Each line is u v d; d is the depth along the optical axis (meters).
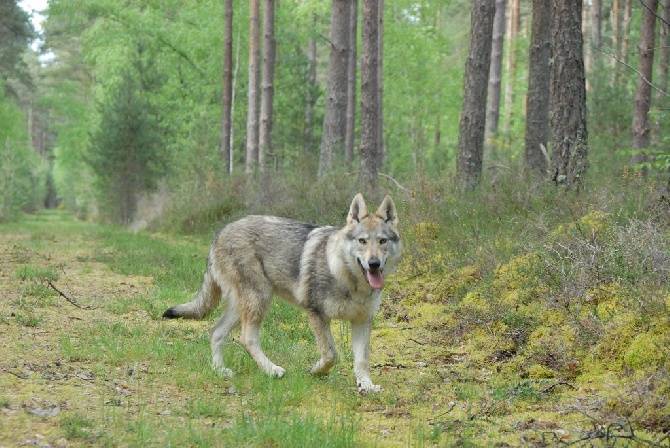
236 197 24.56
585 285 8.31
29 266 14.58
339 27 22.88
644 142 18.31
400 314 10.30
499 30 28.31
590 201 11.29
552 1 12.80
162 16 41.59
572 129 12.71
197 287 12.97
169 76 41.84
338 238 7.12
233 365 7.72
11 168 42.56
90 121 54.72
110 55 41.06
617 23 33.62
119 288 12.81
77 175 63.78
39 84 76.88
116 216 39.28
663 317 7.14
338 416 6.09
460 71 48.03
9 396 5.91
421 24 45.81
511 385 6.99
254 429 5.33
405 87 45.12
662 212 9.67
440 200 13.85
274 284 7.61
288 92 37.22
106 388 6.47
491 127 28.75
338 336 9.45
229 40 32.56
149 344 8.16
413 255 12.37
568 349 7.52
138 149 38.59
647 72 18.31
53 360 7.32
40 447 4.82
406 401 6.64
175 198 28.67
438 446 5.37
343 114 23.19
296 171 22.27
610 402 6.05
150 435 5.14
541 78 18.81
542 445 5.36
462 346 8.73
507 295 9.51
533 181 13.09
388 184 17.80
